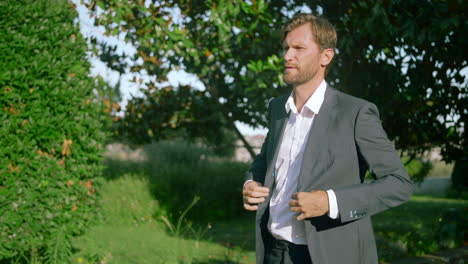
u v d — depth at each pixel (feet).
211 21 20.86
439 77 19.85
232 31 22.61
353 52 18.78
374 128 6.09
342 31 18.45
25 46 13.51
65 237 14.10
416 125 20.97
